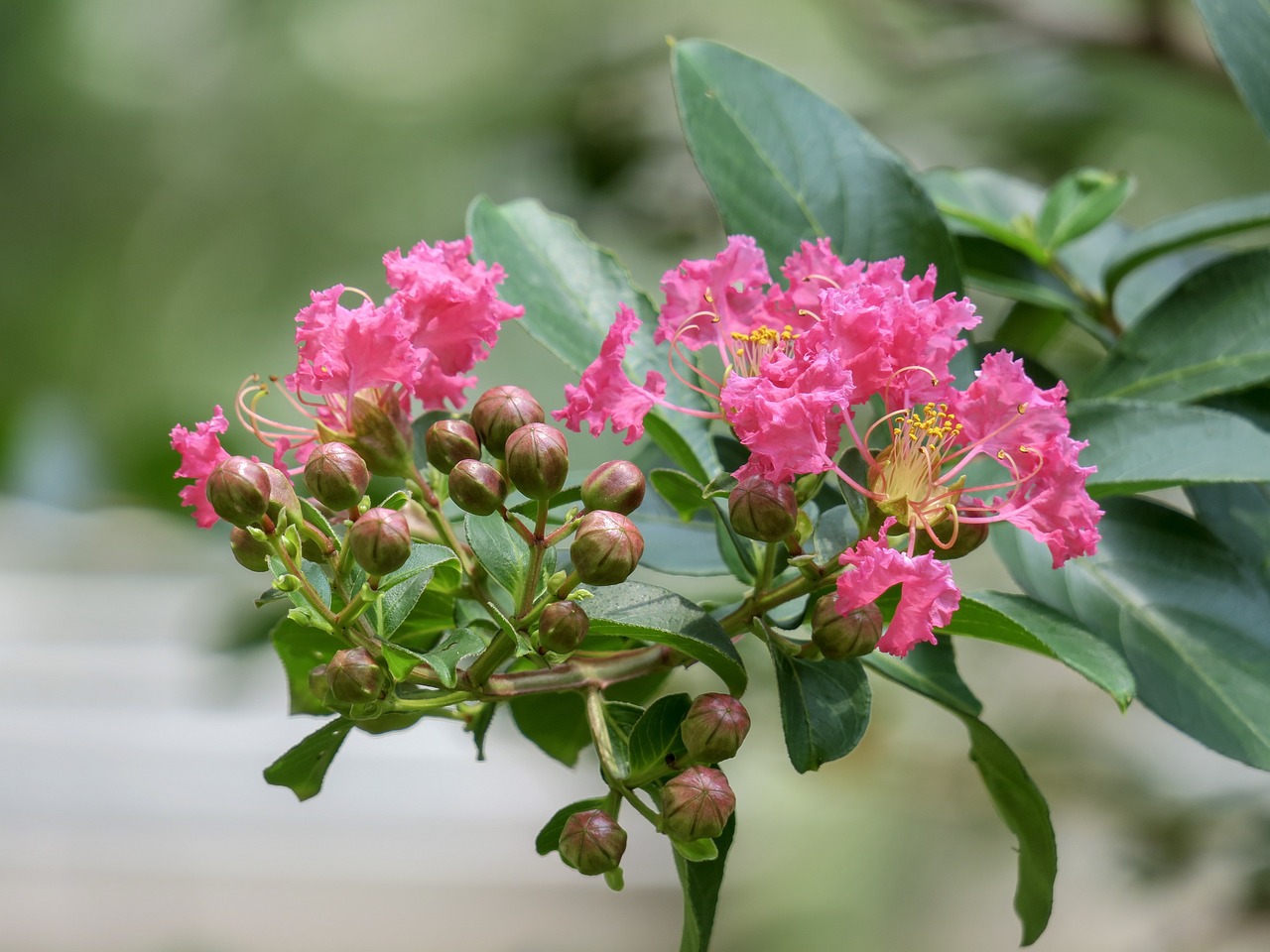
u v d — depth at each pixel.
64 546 1.64
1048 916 0.60
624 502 0.56
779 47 1.66
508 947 1.78
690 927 0.56
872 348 0.55
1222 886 0.96
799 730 0.55
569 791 1.75
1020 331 0.70
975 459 0.60
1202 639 0.60
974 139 1.10
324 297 0.56
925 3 1.04
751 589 0.59
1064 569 0.61
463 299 0.57
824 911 1.59
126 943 1.77
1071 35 0.99
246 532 0.56
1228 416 0.59
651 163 1.11
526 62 1.57
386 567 0.54
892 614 0.57
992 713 1.14
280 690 1.70
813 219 0.62
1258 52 0.63
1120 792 0.99
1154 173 1.44
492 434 0.57
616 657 0.57
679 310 0.57
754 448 0.54
